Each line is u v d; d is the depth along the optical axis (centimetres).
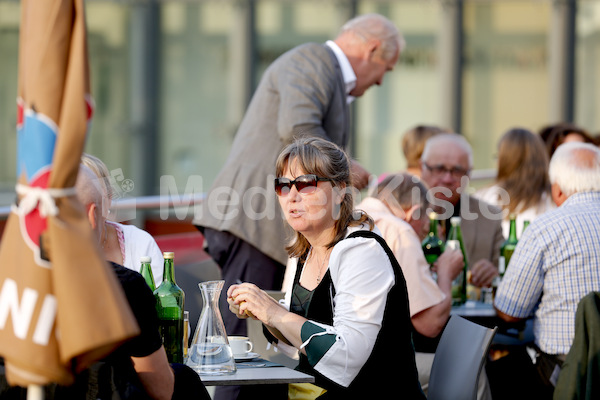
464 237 1199
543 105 2894
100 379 518
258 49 2914
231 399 902
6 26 2844
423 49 2900
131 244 809
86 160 729
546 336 921
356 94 1113
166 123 2931
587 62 2875
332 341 655
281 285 1070
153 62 2902
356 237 689
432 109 2906
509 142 1285
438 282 980
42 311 436
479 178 1853
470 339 735
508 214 1275
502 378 1012
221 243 1055
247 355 713
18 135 456
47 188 433
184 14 2906
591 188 927
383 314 668
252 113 1082
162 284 680
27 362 434
